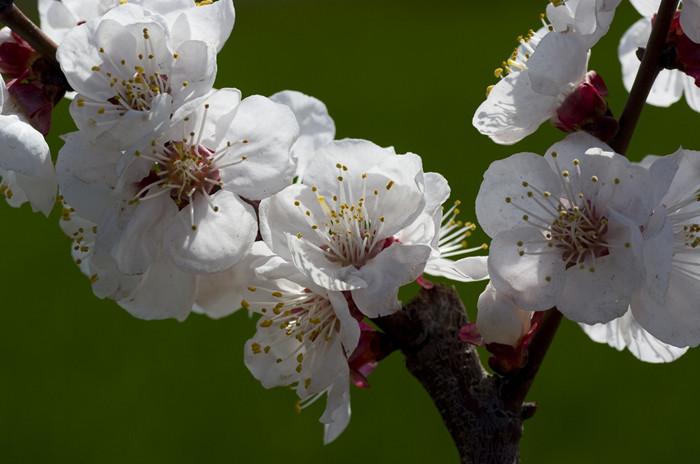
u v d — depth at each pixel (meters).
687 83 0.48
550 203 0.44
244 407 0.93
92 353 1.01
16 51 0.45
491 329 0.44
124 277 0.45
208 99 0.44
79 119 0.44
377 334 0.45
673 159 0.43
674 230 0.44
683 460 0.83
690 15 0.44
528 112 0.45
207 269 0.44
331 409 0.44
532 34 0.47
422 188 0.44
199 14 0.44
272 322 0.45
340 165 0.44
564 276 0.44
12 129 0.44
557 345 0.97
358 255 0.44
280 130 0.44
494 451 0.44
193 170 0.44
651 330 0.44
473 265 0.44
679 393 0.91
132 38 0.44
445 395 0.44
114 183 0.44
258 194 0.44
